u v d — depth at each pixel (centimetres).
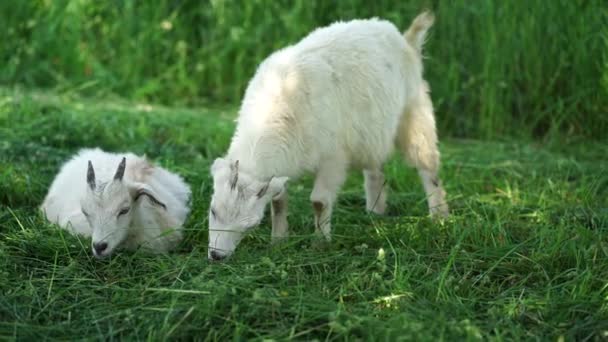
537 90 495
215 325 304
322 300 312
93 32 578
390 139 373
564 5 491
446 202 388
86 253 343
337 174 360
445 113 509
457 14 509
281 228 360
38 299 316
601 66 482
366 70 363
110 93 543
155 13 566
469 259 339
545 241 351
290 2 547
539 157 455
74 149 444
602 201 393
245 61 545
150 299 317
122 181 346
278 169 345
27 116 464
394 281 322
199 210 377
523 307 314
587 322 306
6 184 387
